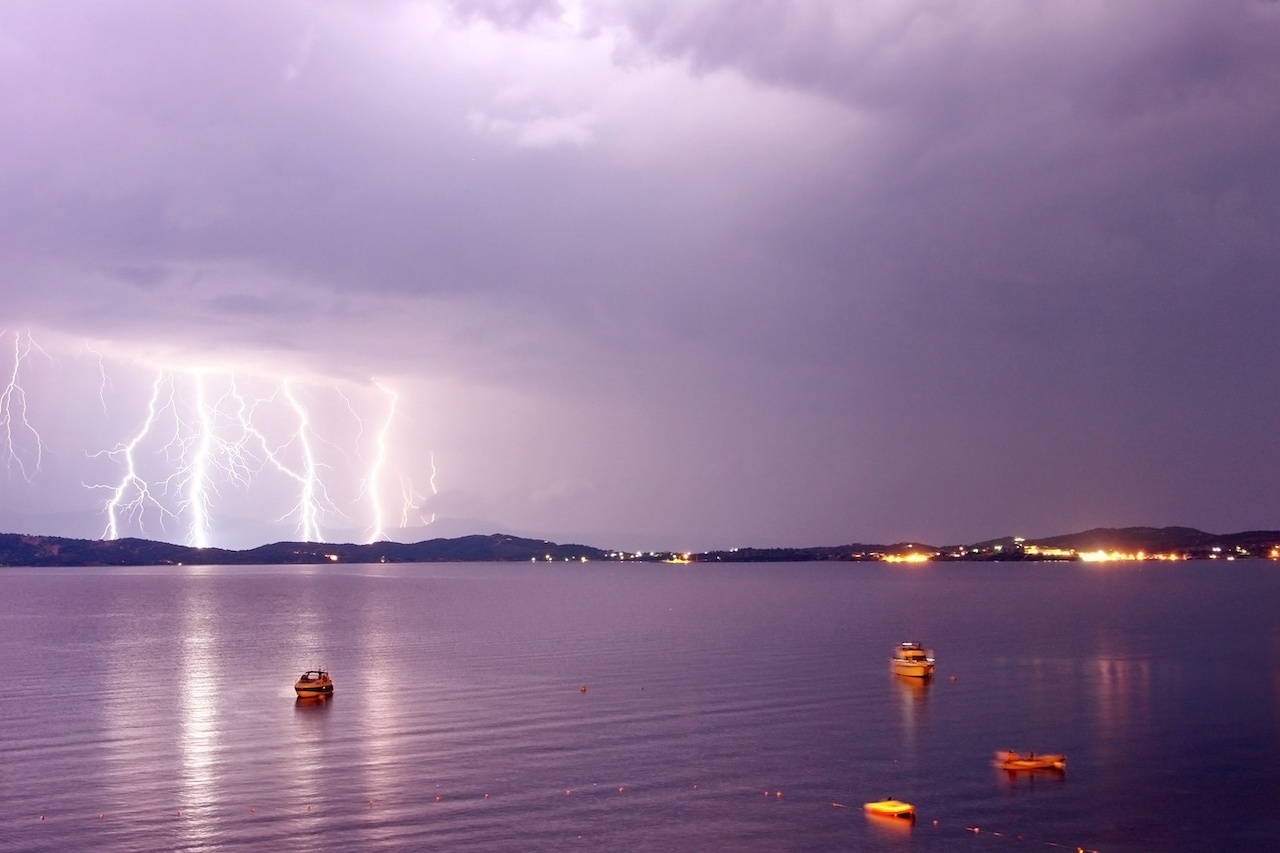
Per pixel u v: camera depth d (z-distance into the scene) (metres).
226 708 77.50
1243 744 62.62
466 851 45.62
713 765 58.66
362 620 168.12
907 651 93.38
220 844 46.31
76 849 45.81
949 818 49.69
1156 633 130.88
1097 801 51.88
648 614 179.88
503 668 99.62
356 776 56.50
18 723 71.94
